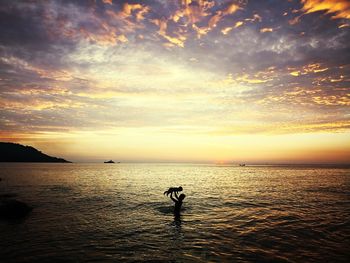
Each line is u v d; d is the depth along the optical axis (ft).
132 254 35.12
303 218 58.03
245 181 182.80
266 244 39.32
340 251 36.11
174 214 62.95
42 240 41.42
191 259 33.14
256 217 59.31
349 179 204.64
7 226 50.14
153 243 39.96
